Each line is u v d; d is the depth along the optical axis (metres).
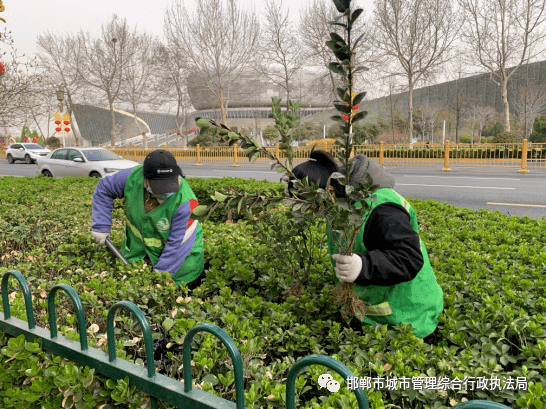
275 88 51.25
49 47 40.78
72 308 2.75
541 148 17.94
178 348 2.36
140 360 2.10
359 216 1.92
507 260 3.36
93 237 3.67
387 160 21.09
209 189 8.10
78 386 1.77
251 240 4.15
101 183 3.67
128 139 57.97
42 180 9.77
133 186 3.48
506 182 12.78
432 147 20.62
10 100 9.02
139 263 3.33
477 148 19.44
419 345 2.07
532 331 2.12
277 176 16.31
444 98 44.72
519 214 8.31
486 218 5.07
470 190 11.42
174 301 2.74
